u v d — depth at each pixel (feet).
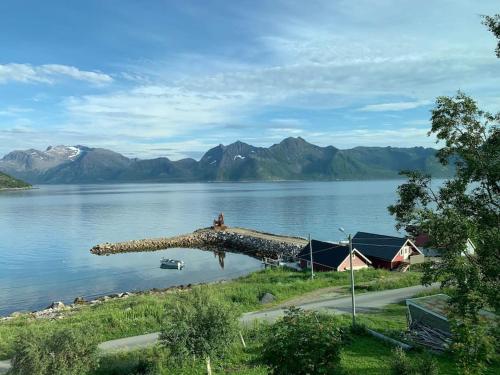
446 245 48.26
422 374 67.31
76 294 190.70
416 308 96.48
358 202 624.18
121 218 494.59
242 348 86.17
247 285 150.30
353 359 79.10
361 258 191.21
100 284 209.15
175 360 72.64
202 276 226.17
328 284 153.79
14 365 57.21
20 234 372.79
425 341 89.25
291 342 51.55
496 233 47.26
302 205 597.52
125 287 203.62
